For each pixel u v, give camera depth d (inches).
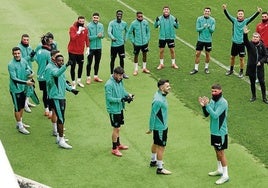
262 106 598.2
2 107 604.7
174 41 759.7
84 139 536.1
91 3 989.8
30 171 478.6
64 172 478.0
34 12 936.3
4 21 887.7
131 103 612.7
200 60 735.7
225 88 647.8
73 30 629.3
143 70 694.5
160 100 456.8
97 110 597.0
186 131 549.6
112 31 660.7
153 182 462.3
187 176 470.6
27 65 538.0
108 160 497.4
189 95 629.9
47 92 521.3
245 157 497.7
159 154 468.8
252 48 596.1
